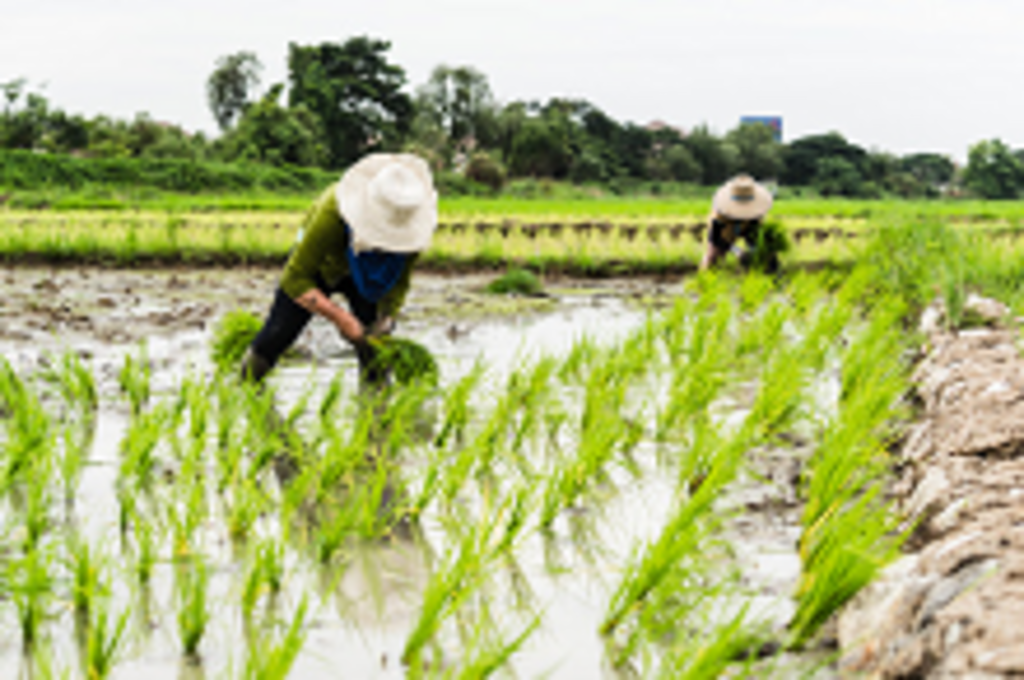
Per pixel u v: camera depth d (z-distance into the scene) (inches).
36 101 2256.4
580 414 195.6
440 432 182.4
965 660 70.9
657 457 167.9
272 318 202.2
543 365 203.8
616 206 1235.9
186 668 93.5
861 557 96.1
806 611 99.9
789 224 711.1
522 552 126.2
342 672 94.0
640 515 140.4
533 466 161.9
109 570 109.7
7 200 1119.0
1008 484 116.2
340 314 193.2
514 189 2883.9
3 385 173.6
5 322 294.2
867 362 195.6
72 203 1002.7
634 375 233.9
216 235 580.7
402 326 321.7
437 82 3782.0
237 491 133.8
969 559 88.3
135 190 1572.3
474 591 113.7
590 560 124.2
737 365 245.0
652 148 4559.5
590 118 4291.3
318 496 140.1
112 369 230.2
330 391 190.9
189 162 1899.6
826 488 126.0
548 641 101.9
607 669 96.0
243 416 183.2
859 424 146.6
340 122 3211.1
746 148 4672.7
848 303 316.8
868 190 4758.9
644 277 537.0
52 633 100.0
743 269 422.3
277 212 909.8
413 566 120.5
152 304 372.2
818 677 91.8
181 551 119.0
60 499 139.6
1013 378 163.5
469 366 245.4
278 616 105.8
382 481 131.3
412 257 200.7
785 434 174.7
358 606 109.0
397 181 178.1
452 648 100.0
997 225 682.2
